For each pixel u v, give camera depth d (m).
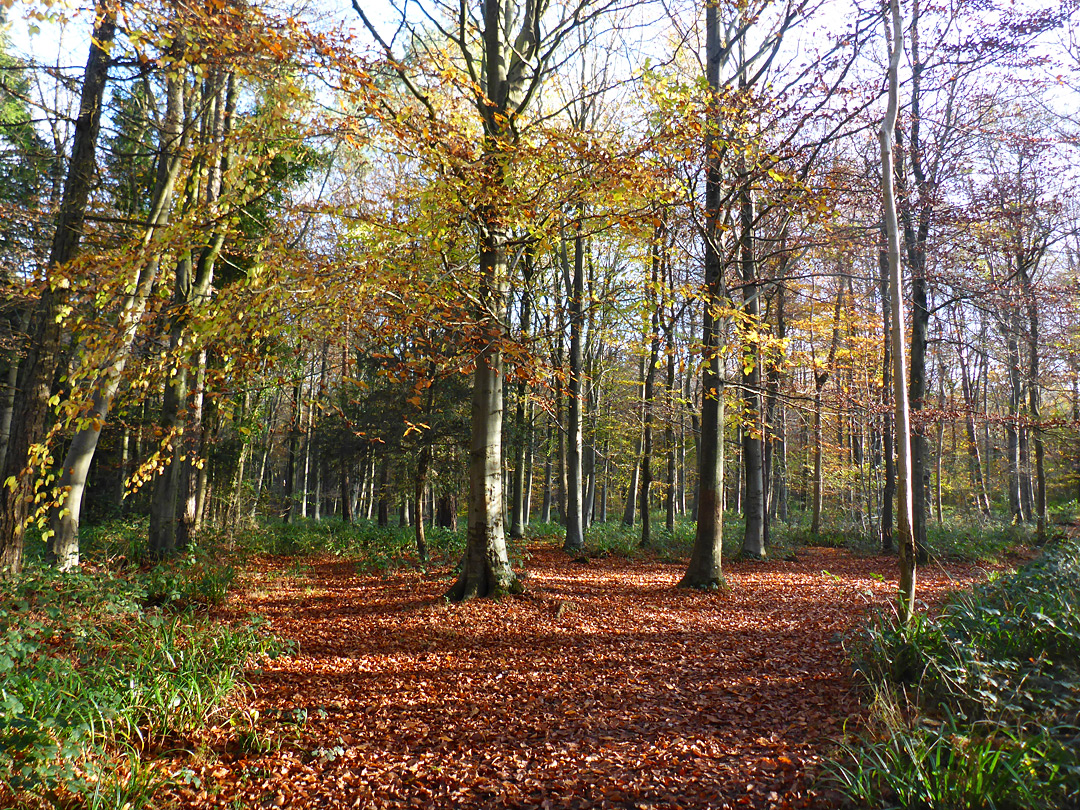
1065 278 17.61
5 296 11.69
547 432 25.97
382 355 8.30
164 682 5.25
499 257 9.84
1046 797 3.20
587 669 7.06
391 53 7.63
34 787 3.70
